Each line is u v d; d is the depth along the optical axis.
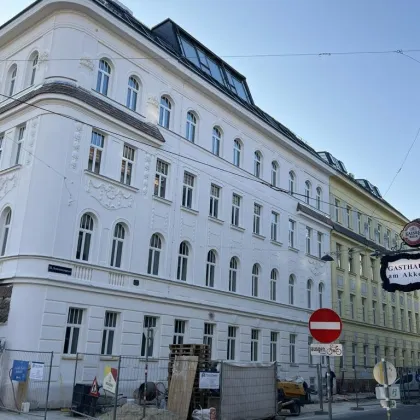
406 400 29.05
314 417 18.62
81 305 18.14
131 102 22.20
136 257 20.67
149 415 13.60
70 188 18.55
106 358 18.66
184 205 24.05
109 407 15.62
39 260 17.39
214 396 15.23
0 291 17.73
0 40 22.78
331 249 36.75
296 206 33.00
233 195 27.50
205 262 24.42
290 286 31.44
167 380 17.86
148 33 24.20
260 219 29.39
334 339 9.48
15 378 15.81
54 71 19.56
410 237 11.47
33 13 20.66
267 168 30.59
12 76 22.66
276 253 30.09
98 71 20.92
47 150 18.45
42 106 19.03
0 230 19.27
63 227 18.09
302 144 34.31
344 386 34.19
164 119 23.77
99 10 20.45
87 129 19.53
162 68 23.72
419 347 49.69
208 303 23.80
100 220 19.47
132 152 21.62
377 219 45.81
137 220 21.03
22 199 18.58
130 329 19.77
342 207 39.62
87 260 18.95
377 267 43.72
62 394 16.88
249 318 26.62
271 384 16.64
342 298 37.06
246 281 27.03
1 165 20.34
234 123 28.19
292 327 30.25
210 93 26.06
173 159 23.45
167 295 21.69
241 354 25.58
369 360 39.22
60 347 17.22
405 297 48.66
